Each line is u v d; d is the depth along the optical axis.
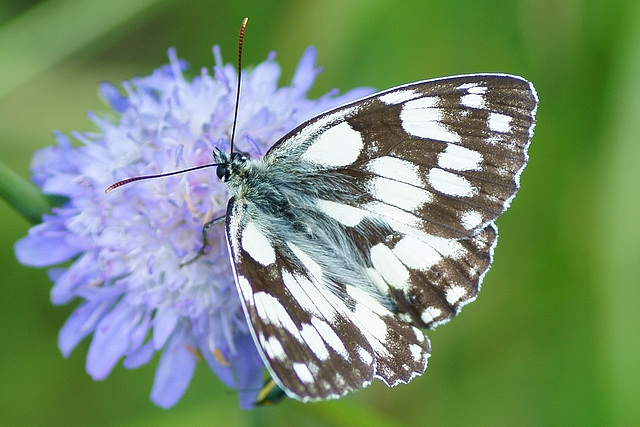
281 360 0.25
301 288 0.26
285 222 0.26
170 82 0.28
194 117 0.28
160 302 0.27
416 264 0.26
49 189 0.27
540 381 0.29
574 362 0.29
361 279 0.26
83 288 0.27
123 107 0.28
